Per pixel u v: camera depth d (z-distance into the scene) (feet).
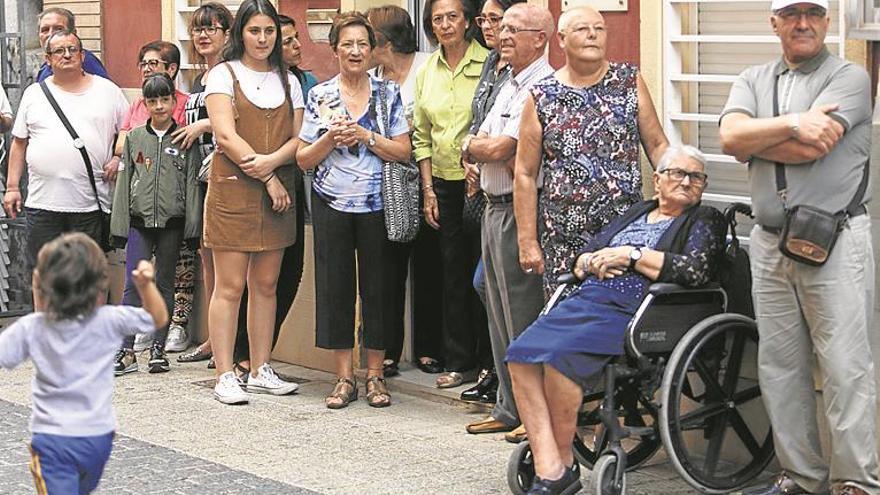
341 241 30.68
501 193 26.84
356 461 26.53
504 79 27.73
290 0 35.50
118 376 34.24
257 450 27.37
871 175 23.18
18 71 41.39
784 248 22.25
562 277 24.47
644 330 23.16
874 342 23.32
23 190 40.42
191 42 36.14
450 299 31.48
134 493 24.35
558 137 25.08
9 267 41.50
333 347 30.96
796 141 22.08
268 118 31.07
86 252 19.60
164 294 34.32
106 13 40.11
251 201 31.19
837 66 22.48
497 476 25.46
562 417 23.16
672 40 27.20
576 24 24.91
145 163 33.68
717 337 23.91
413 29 32.22
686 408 26.07
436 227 31.07
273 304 32.30
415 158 31.12
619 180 25.09
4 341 19.57
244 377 33.42
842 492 22.74
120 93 36.14
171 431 28.86
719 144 27.09
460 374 31.68
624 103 25.17
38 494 19.67
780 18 22.53
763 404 24.72
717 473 25.13
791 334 23.12
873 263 23.09
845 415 22.56
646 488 24.76
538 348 23.00
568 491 23.21
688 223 23.95
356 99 30.48
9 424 29.19
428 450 27.27
